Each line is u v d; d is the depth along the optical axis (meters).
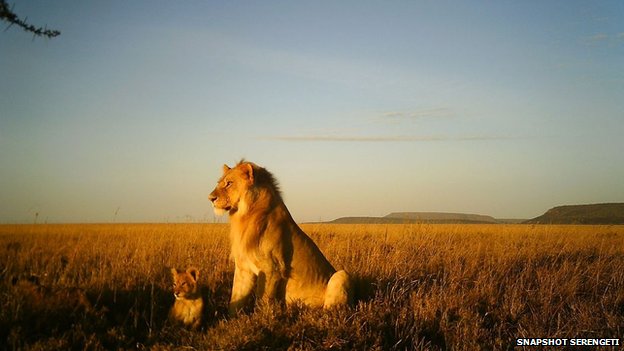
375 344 3.57
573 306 4.68
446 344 3.79
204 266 5.46
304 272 4.32
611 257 8.08
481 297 4.92
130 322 3.90
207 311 4.26
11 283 3.80
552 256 7.79
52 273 4.89
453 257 6.82
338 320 3.79
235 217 4.40
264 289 4.22
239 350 3.38
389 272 5.54
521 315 4.50
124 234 10.55
